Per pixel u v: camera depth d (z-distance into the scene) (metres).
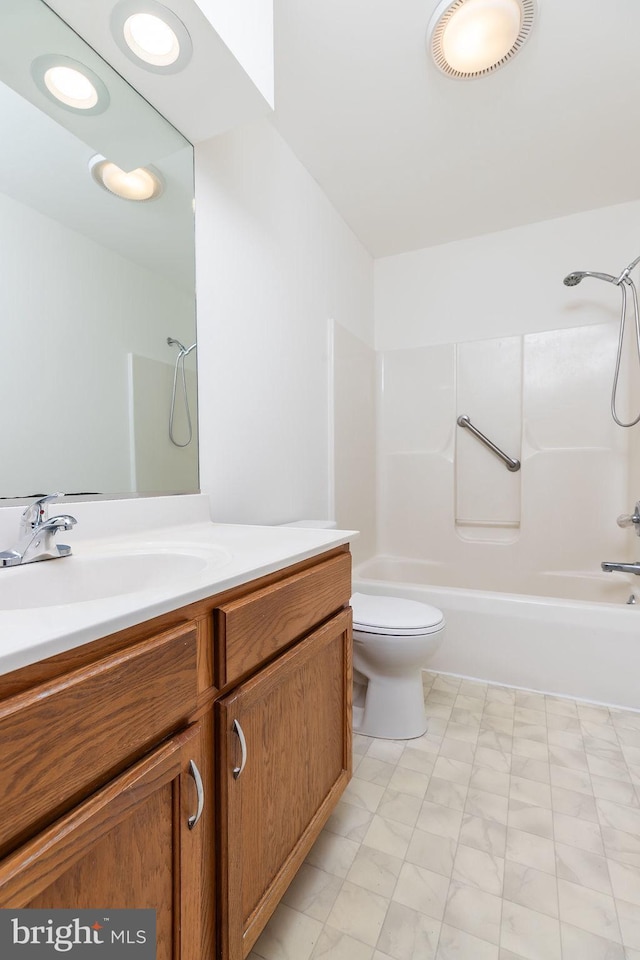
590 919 0.84
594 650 1.61
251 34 1.01
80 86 0.94
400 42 1.31
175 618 0.56
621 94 1.49
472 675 1.79
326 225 2.09
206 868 0.61
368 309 2.62
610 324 2.19
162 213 1.16
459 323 2.52
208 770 0.62
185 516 1.18
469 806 1.12
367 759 1.31
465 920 0.84
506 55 1.34
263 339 1.58
